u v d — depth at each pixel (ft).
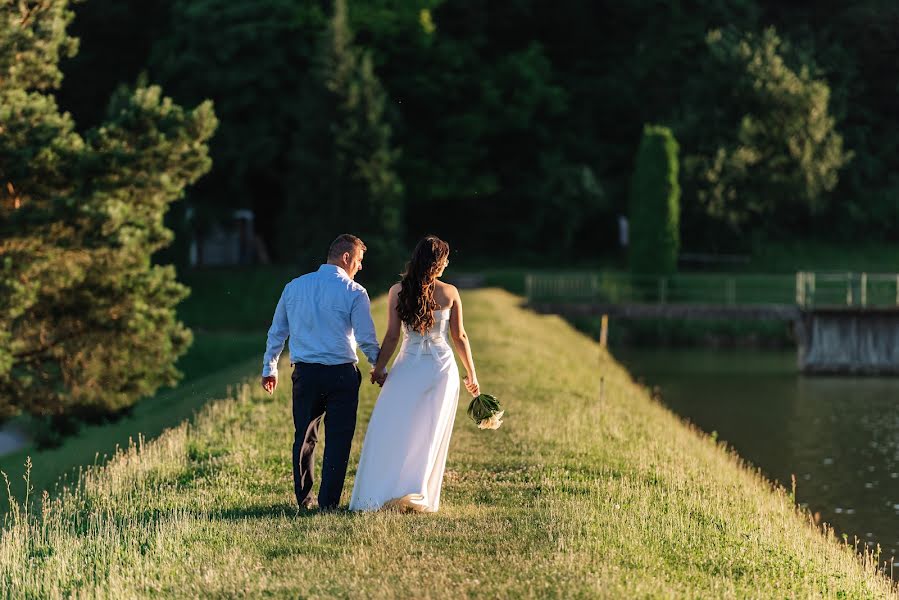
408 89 443.73
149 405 191.83
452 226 482.28
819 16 501.15
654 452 89.20
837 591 53.47
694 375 253.03
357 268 59.67
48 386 157.79
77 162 153.69
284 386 117.19
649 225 337.52
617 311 296.92
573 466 78.02
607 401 129.18
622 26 504.43
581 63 502.38
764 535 61.46
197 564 47.47
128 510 61.21
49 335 159.53
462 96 460.14
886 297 376.48
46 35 163.73
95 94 411.95
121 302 160.45
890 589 61.46
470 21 476.13
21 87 164.66
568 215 456.86
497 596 43.16
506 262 455.22
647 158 337.11
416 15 438.81
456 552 49.37
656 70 493.77
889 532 99.55
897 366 268.41
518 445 85.76
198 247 417.90
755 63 419.74
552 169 454.81
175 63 391.45
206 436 86.17
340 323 57.47
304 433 58.75
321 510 57.88
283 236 374.63
